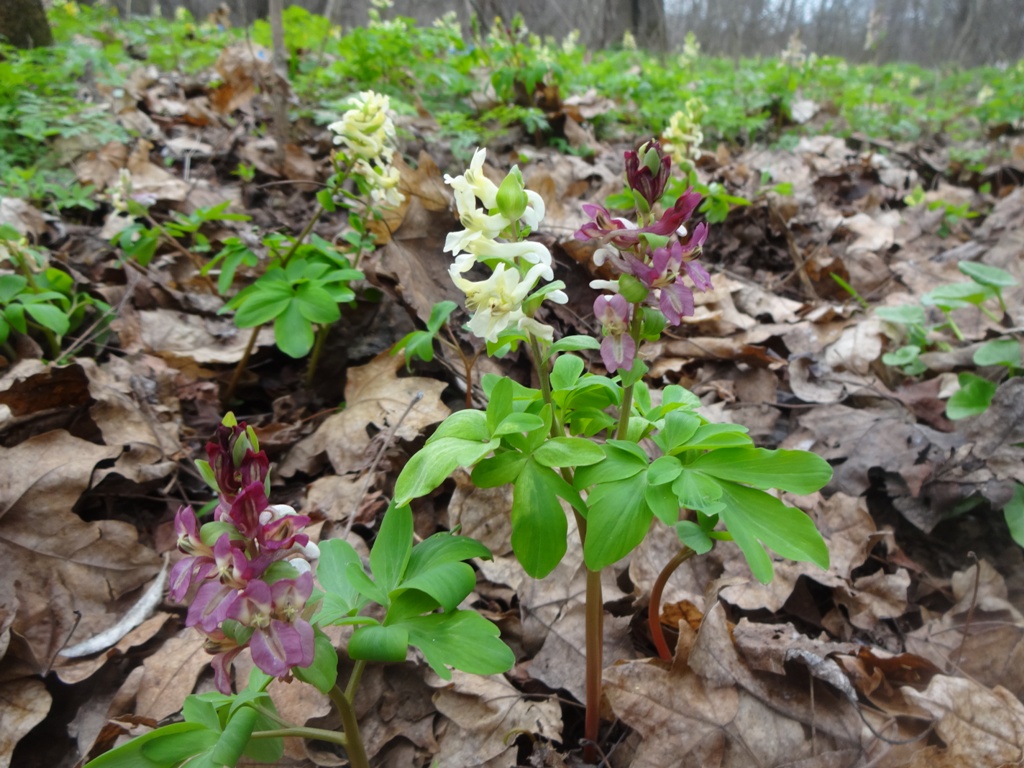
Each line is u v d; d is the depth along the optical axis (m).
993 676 0.32
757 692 0.29
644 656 0.32
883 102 1.70
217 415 0.46
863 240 0.78
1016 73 2.14
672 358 0.54
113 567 0.34
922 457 0.42
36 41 0.92
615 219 0.22
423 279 0.49
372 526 0.37
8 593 0.31
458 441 0.22
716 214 0.69
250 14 2.13
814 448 0.45
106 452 0.37
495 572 0.35
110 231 0.59
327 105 0.87
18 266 0.47
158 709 0.29
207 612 0.17
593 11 2.46
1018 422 0.40
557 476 0.22
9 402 0.39
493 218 0.22
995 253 0.68
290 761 0.27
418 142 0.79
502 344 0.26
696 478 0.22
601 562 0.21
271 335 0.51
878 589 0.36
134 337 0.49
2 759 0.27
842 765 0.28
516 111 0.91
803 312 0.64
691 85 1.49
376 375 0.46
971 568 0.37
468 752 0.28
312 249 0.47
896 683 0.32
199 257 0.54
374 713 0.29
